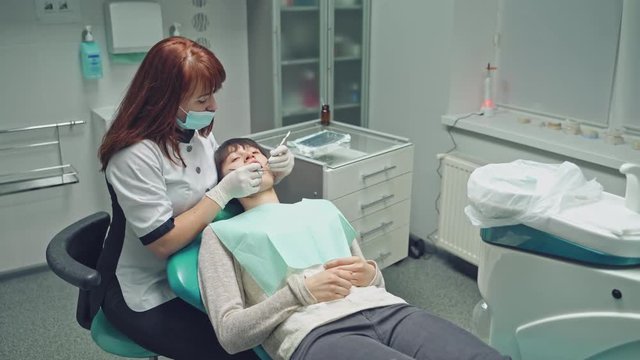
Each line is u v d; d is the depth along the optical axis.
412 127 3.08
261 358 1.46
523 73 2.83
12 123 2.69
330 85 3.13
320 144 2.31
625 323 1.56
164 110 1.48
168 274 1.47
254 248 1.49
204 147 1.69
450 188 2.82
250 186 1.57
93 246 1.66
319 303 1.42
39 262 2.92
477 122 2.75
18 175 2.76
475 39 2.83
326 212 1.65
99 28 2.75
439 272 2.94
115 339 1.59
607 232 1.57
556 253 1.66
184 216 1.52
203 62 1.47
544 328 1.73
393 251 2.57
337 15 3.11
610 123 2.52
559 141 2.45
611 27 2.44
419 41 2.92
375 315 1.45
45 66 2.68
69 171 2.85
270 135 2.55
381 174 2.37
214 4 2.99
